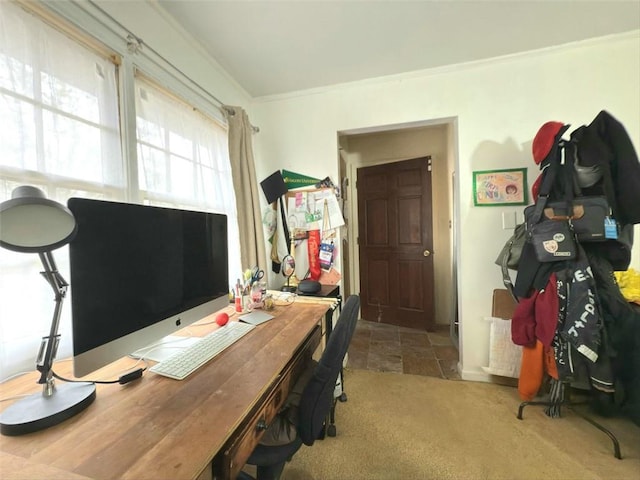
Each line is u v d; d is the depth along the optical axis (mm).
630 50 1780
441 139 3238
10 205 547
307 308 1505
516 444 1438
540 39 1786
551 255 1426
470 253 2082
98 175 1123
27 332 881
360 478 1255
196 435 562
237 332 1124
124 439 552
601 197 1386
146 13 1350
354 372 2217
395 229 3283
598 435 1490
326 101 2330
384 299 3373
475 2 1472
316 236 2342
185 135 1630
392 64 2018
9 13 865
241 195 1977
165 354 958
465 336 2109
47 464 488
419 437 1502
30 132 909
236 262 2049
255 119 2480
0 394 733
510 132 1981
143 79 1350
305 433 887
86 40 1079
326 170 2350
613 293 1398
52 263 677
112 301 754
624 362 1370
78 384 723
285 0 1412
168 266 968
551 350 1550
